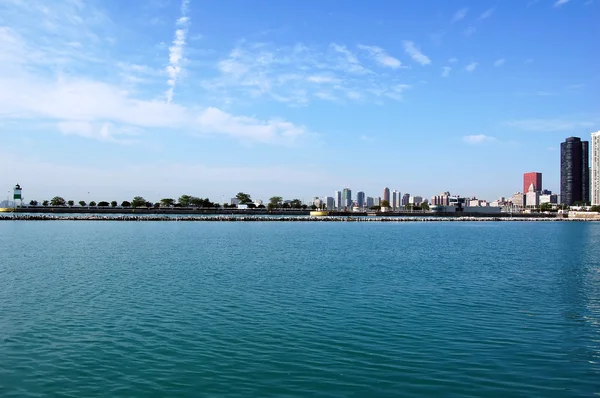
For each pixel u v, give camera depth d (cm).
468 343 2075
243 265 4700
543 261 5362
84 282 3575
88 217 16912
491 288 3462
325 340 2103
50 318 2456
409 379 1659
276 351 1950
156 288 3334
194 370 1739
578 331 2286
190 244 7325
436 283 3666
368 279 3838
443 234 11300
